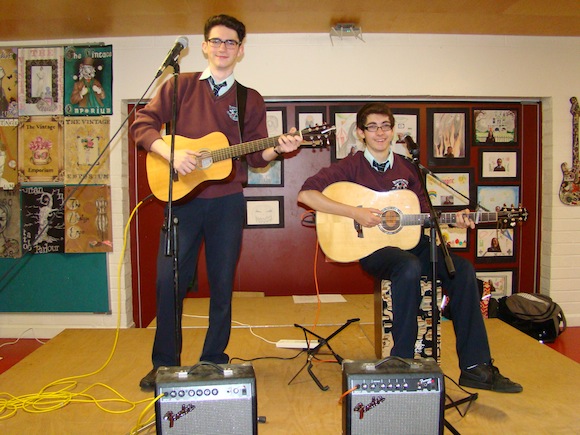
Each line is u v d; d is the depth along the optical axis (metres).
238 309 3.17
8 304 3.50
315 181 2.29
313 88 3.45
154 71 3.40
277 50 3.42
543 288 3.74
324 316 3.00
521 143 3.71
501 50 3.51
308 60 3.43
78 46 3.39
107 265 3.49
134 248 3.60
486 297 3.37
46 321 3.53
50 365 2.24
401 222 2.25
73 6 2.81
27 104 3.42
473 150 3.68
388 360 1.46
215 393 1.33
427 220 2.12
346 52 3.44
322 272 3.71
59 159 3.43
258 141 1.90
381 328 2.14
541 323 3.29
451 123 3.65
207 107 1.92
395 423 1.38
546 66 3.55
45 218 3.46
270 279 3.70
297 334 2.65
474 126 3.67
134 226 3.59
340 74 3.45
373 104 2.28
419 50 3.46
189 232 1.92
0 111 3.43
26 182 3.45
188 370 1.41
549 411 1.76
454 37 3.47
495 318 3.15
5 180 3.45
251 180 3.64
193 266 1.98
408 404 1.37
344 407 1.40
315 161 3.63
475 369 1.94
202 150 1.89
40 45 3.40
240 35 1.91
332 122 3.59
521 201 3.73
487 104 3.67
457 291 1.99
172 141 1.67
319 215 2.30
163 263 1.87
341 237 2.29
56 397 1.89
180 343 1.75
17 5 2.79
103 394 1.93
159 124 1.93
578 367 2.16
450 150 3.65
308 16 3.06
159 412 1.32
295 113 3.59
